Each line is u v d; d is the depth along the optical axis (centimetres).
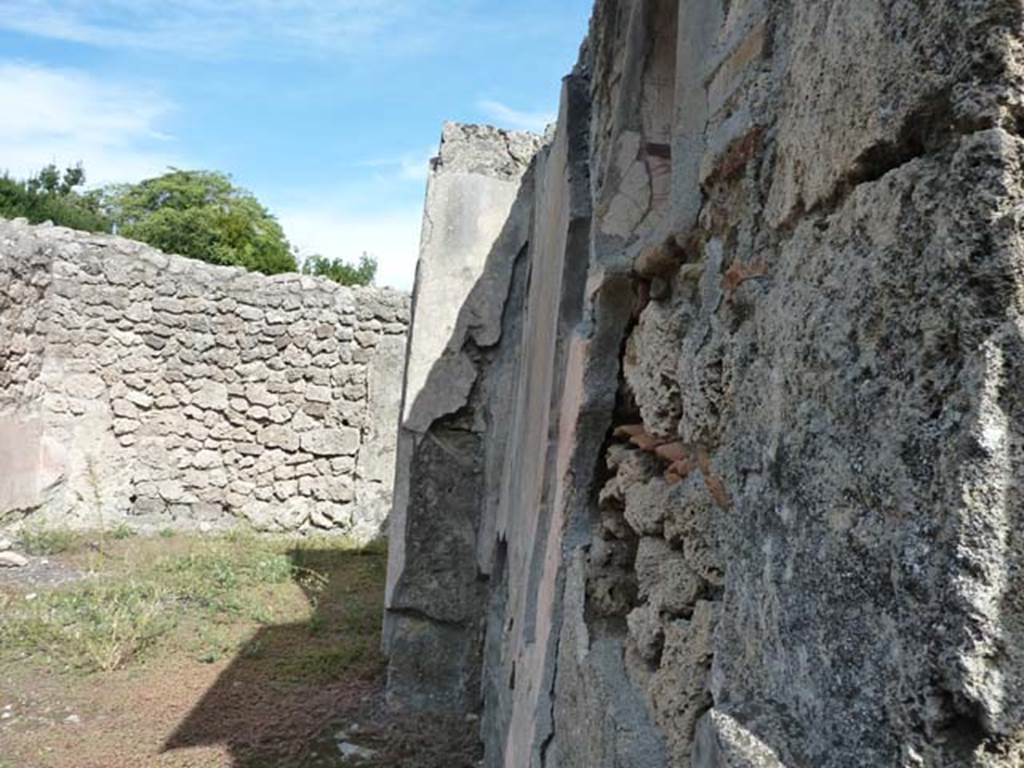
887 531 67
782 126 99
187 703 369
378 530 787
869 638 69
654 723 128
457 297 405
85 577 554
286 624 492
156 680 393
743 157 111
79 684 382
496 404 400
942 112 67
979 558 58
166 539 705
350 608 530
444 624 388
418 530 393
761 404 96
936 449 62
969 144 63
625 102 203
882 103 73
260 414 776
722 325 117
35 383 686
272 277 784
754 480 96
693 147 142
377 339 801
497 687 313
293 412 784
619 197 202
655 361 152
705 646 112
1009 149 62
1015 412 59
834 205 84
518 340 402
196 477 760
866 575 70
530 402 291
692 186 140
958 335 62
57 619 455
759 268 103
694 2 146
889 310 70
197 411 762
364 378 798
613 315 187
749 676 93
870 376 72
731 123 116
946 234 64
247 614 504
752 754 83
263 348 778
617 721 133
